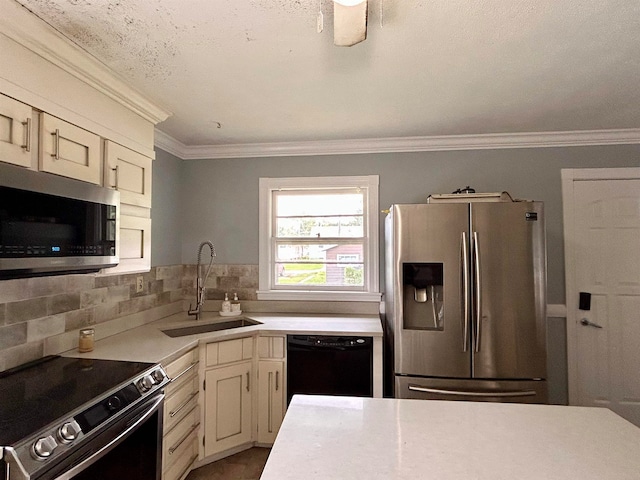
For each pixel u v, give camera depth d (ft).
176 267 10.07
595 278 9.02
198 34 4.88
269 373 8.00
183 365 6.59
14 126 4.09
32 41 4.25
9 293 5.24
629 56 5.46
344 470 2.72
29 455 3.22
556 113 7.73
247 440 7.89
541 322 6.96
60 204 4.37
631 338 8.85
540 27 4.74
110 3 4.19
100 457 4.01
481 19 4.57
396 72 5.96
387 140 9.54
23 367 5.29
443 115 7.86
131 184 6.22
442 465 2.78
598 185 9.05
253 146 10.03
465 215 7.14
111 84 5.51
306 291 10.03
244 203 10.28
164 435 5.92
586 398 8.96
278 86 6.48
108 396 4.34
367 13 4.22
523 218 7.04
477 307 6.98
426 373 7.13
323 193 10.32
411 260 7.31
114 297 7.52
